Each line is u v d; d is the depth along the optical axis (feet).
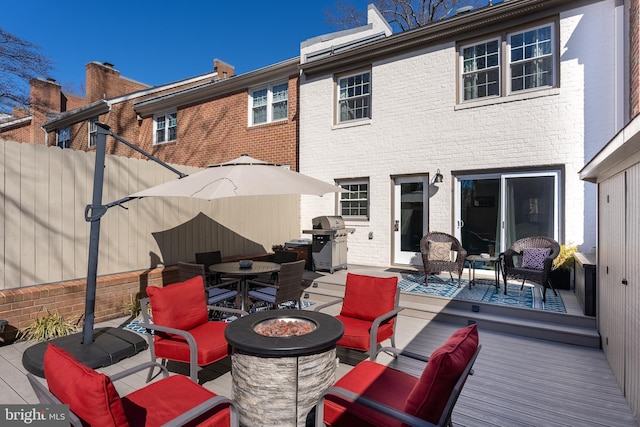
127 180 19.92
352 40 34.83
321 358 9.29
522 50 23.41
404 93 27.43
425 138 26.55
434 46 26.25
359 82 30.04
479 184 24.81
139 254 20.51
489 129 24.17
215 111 38.32
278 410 8.89
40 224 16.51
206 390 8.63
